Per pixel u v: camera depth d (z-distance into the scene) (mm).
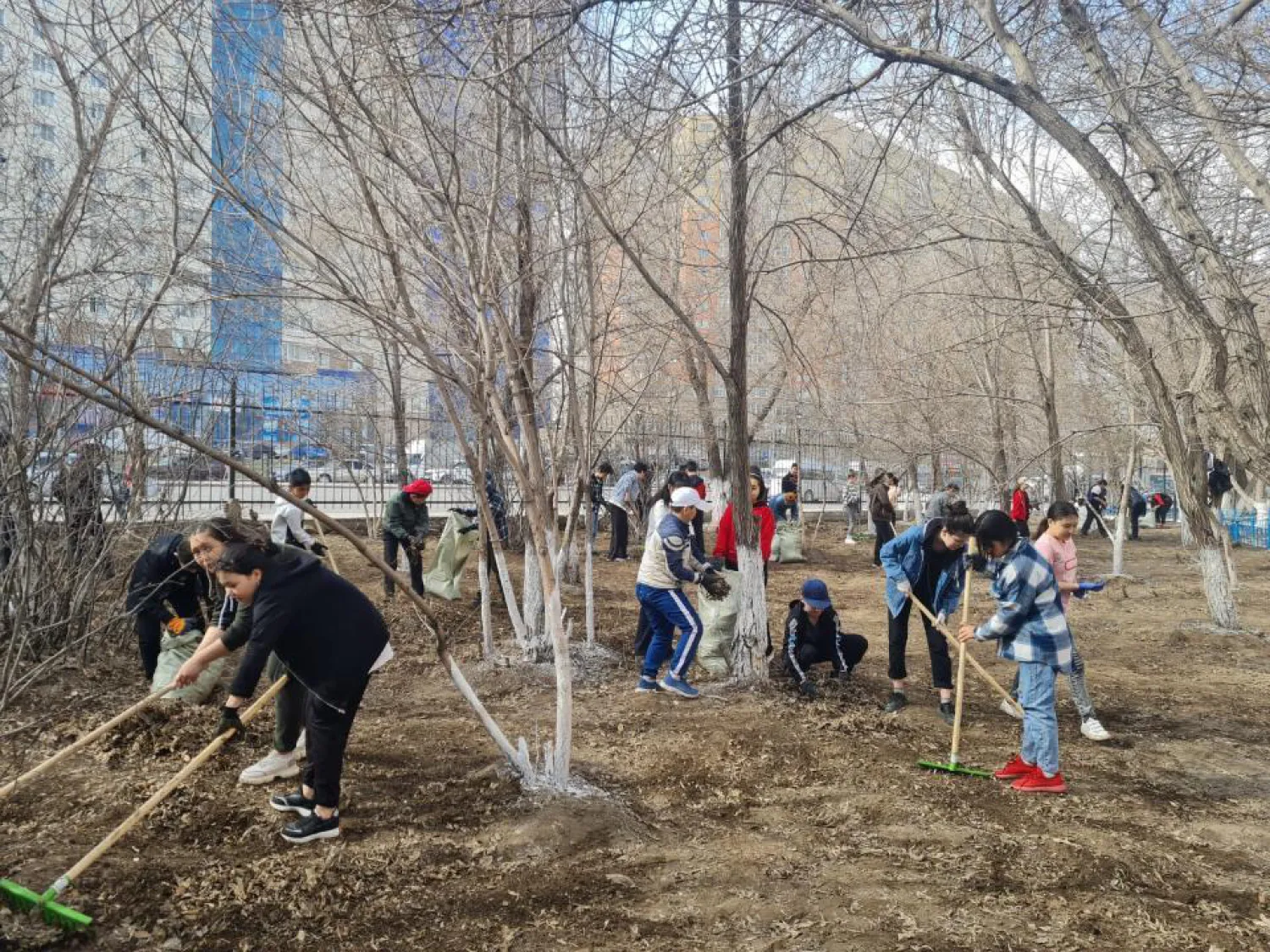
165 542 6328
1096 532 25297
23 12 5785
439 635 4605
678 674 6727
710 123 7074
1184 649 9203
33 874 3756
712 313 10406
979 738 6117
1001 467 14648
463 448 7008
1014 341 14203
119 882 3750
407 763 5301
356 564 12148
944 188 11094
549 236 7035
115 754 5176
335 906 3697
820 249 8625
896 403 14125
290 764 4930
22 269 6918
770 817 4707
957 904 3814
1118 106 6246
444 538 9805
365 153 5848
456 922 3639
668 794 5008
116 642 7352
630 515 16656
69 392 6164
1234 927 3682
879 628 10289
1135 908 3811
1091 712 6223
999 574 5266
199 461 7793
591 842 4332
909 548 6559
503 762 5141
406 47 5586
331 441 13820
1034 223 8586
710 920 3680
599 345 8453
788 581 13883
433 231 5836
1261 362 5742
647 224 7883
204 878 3832
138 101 5195
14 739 5383
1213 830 4664
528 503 4934
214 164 4918
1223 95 6188
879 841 4434
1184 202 5957
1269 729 6473
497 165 5371
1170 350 11328
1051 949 3486
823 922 3652
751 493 7305
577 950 3449
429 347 5391
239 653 7250
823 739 5852
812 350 11328
